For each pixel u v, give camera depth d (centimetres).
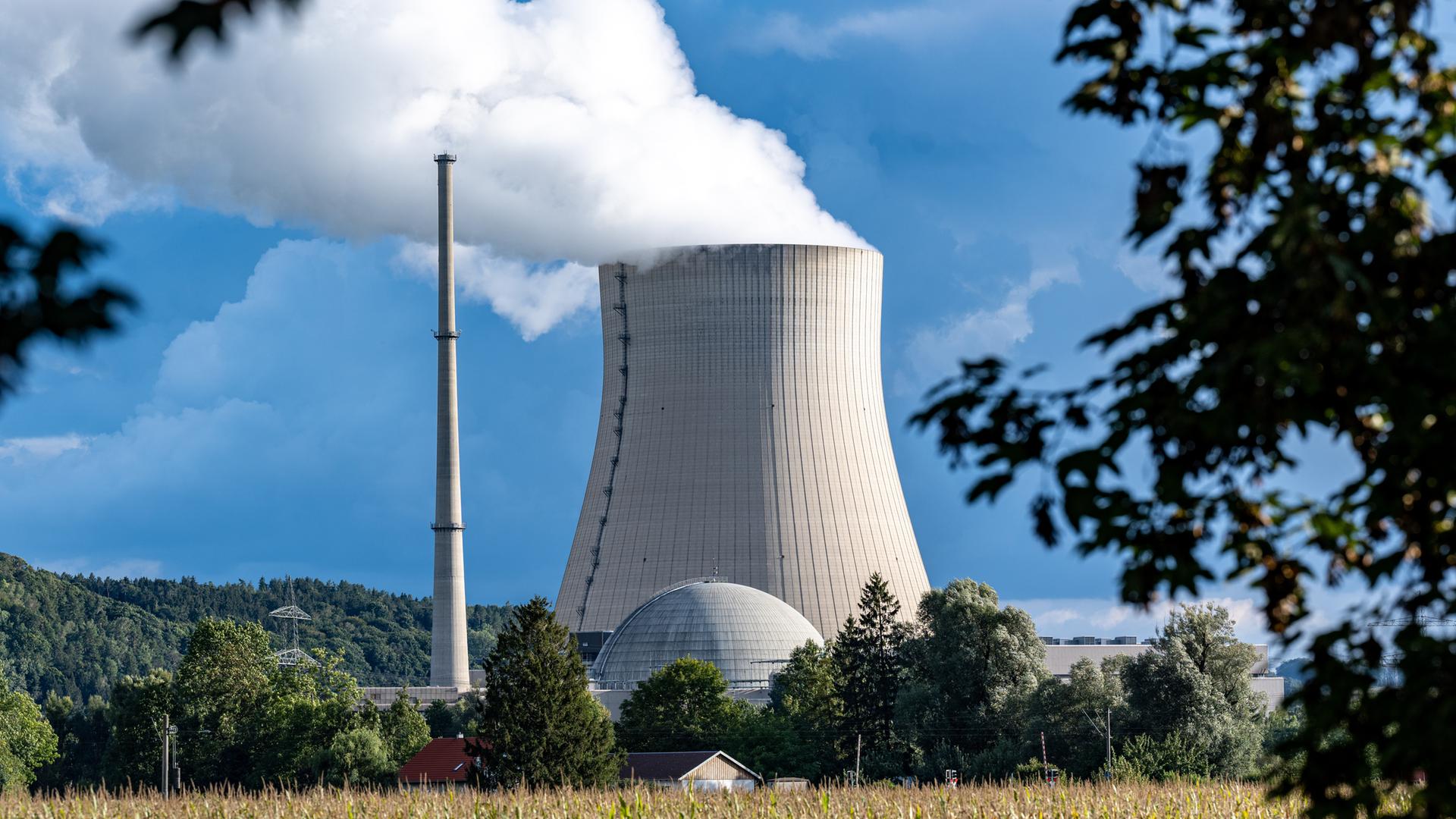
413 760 10406
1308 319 911
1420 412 928
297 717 12075
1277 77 969
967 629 10612
